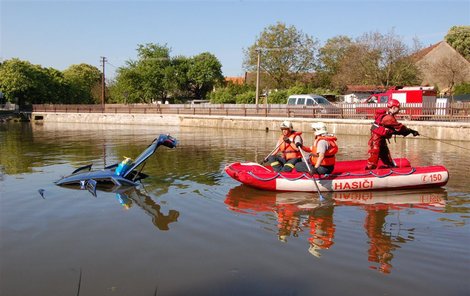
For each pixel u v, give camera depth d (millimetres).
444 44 43625
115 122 40375
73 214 7094
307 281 4598
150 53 54281
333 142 8453
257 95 35562
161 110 39094
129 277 4723
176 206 7520
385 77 39719
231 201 7832
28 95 52031
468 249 5453
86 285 4547
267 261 5117
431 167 8805
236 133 25328
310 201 7809
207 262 5098
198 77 54344
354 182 8375
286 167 8828
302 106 28109
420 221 6629
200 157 13578
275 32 49094
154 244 5699
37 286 4539
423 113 22812
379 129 8672
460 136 19953
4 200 7977
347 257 5223
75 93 59344
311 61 50156
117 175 9219
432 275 4723
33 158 13812
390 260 5129
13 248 5602
